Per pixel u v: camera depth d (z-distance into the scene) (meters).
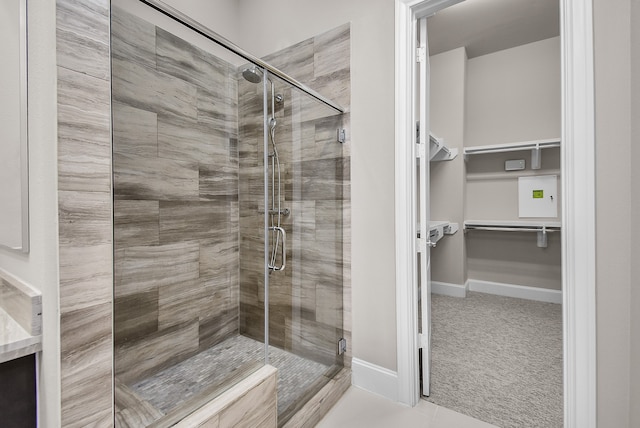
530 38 3.16
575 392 1.21
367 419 1.54
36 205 0.81
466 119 3.56
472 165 3.63
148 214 1.26
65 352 0.78
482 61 3.53
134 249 1.17
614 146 1.13
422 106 1.71
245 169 1.61
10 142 0.90
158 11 1.15
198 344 1.51
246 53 1.45
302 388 1.63
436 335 2.49
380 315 1.74
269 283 1.55
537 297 3.32
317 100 1.76
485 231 3.60
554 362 2.06
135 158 1.20
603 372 1.16
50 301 0.78
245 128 1.59
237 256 1.63
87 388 0.83
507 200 3.44
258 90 1.54
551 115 3.18
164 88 1.31
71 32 0.79
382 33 1.71
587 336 1.18
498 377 1.89
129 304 1.12
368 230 1.79
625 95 1.11
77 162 0.80
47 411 0.81
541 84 3.22
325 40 1.92
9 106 0.90
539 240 3.23
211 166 1.57
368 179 1.78
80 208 0.81
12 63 0.87
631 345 1.10
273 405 1.35
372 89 1.75
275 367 1.54
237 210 1.63
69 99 0.79
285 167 1.63
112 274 0.88
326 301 1.80
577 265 1.20
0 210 1.01
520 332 2.53
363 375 1.80
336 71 1.88
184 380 1.27
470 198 3.65
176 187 1.42
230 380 1.28
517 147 3.14
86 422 0.83
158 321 1.30
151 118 1.27
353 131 1.83
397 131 1.65
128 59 1.11
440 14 2.72
